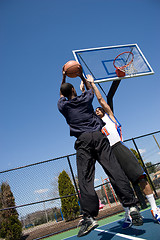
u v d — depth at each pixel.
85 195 1.51
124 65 5.40
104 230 2.99
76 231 4.30
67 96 1.98
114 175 1.67
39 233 6.88
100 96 2.52
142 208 4.06
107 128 2.50
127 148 2.38
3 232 7.86
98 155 1.70
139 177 2.28
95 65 5.31
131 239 1.88
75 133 1.76
